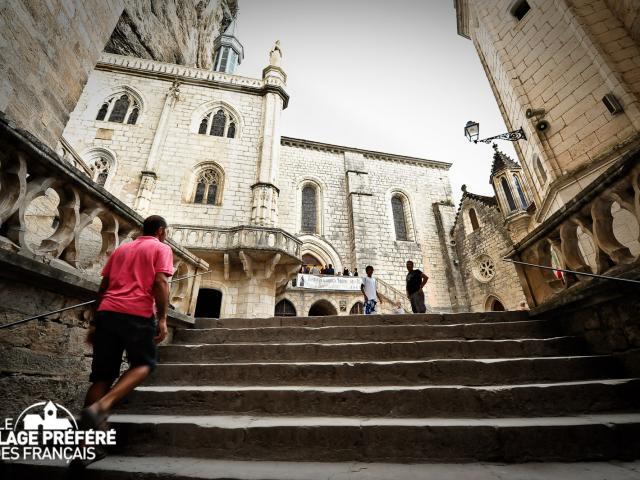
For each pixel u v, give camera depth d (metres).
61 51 5.25
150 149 15.73
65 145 8.05
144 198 14.35
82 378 2.93
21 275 2.34
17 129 2.35
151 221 2.66
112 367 2.05
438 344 3.49
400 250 22.84
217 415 2.69
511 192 18.11
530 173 9.77
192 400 2.79
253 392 2.77
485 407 2.53
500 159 19.23
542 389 2.57
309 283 16.23
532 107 8.23
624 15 6.84
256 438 2.25
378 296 17.69
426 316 4.56
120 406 2.80
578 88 7.24
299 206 22.62
